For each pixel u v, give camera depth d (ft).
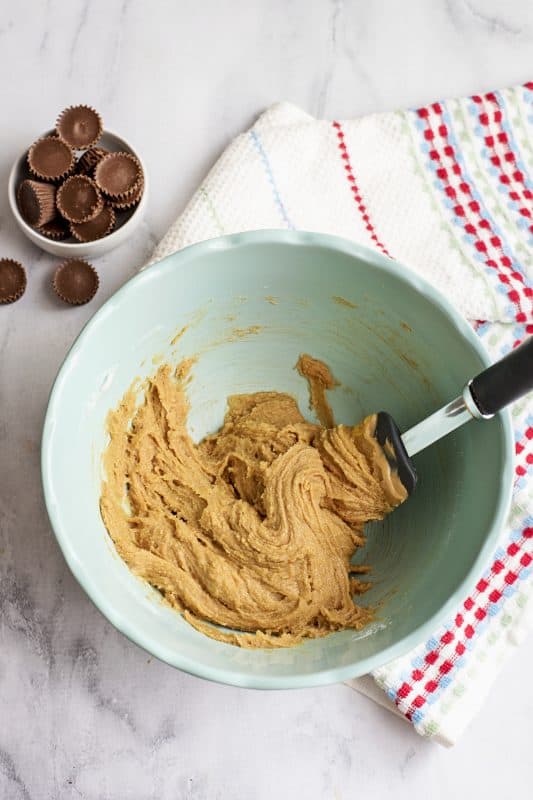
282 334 2.42
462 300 2.52
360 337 2.38
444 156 2.60
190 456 2.39
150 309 2.24
